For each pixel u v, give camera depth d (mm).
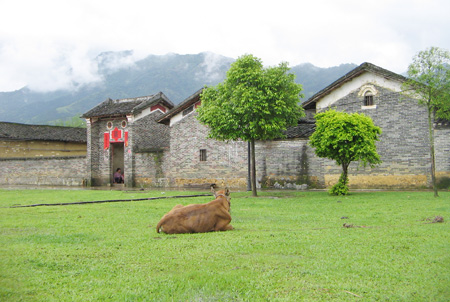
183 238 7027
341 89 21578
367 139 15492
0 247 6453
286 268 5020
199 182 25266
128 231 8086
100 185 30641
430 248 6008
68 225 9000
